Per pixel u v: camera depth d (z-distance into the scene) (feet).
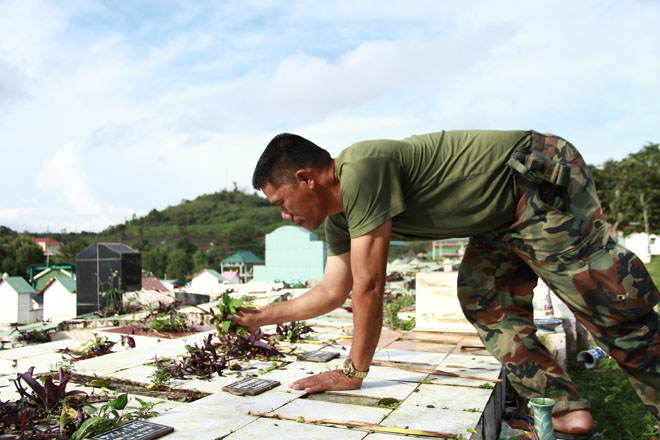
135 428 7.16
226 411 8.09
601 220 7.04
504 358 8.58
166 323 18.88
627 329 6.99
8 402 7.59
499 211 7.42
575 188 6.99
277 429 7.28
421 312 16.58
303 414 7.91
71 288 37.58
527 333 8.54
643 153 141.90
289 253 61.57
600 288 6.90
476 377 10.09
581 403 8.22
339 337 14.96
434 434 6.94
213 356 10.94
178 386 9.67
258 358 11.97
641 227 144.25
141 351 12.76
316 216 8.11
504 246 8.09
